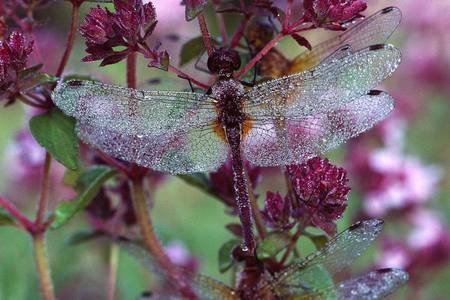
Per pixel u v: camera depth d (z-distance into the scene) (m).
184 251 0.46
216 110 0.32
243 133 0.32
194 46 0.36
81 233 0.40
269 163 0.32
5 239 0.47
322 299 0.33
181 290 0.34
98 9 0.33
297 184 0.33
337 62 0.32
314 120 0.32
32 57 0.40
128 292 0.45
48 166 0.36
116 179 0.39
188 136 0.32
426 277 0.45
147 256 0.34
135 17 0.32
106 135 0.32
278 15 0.34
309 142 0.32
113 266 0.42
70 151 0.34
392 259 0.45
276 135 0.32
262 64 0.35
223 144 0.32
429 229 0.46
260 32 0.36
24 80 0.33
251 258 0.33
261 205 0.46
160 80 0.37
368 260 0.46
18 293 0.46
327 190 0.33
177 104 0.32
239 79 0.34
